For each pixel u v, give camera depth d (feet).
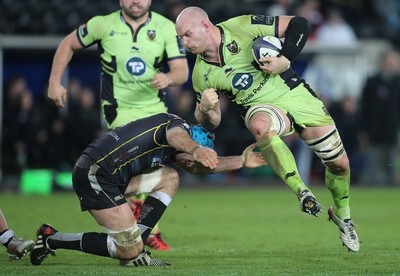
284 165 79.30
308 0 253.44
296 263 85.25
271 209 158.92
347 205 91.30
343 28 233.96
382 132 214.90
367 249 99.19
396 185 221.25
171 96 202.08
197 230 123.03
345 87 224.12
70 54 107.65
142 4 104.17
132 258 79.82
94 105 220.02
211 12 243.60
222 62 84.38
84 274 74.59
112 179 77.36
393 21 281.95
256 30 83.92
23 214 142.51
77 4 242.58
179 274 74.84
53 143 206.80
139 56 105.50
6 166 212.23
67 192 198.59
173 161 80.84
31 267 80.43
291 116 85.66
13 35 229.45
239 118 219.00
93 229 121.39
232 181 229.86
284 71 85.81
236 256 92.22
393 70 214.69
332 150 87.45
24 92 206.59
